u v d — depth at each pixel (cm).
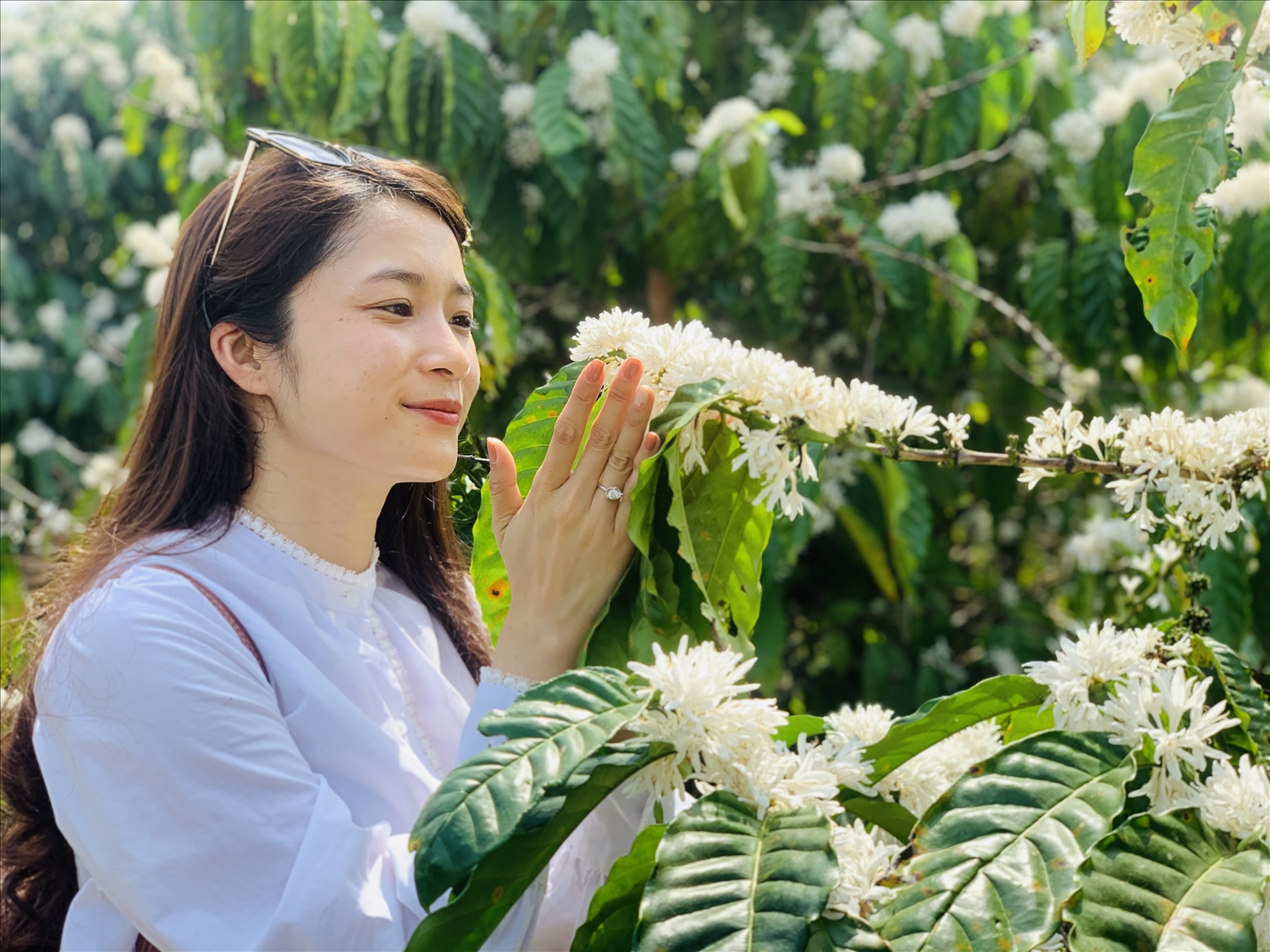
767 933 62
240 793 91
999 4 266
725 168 244
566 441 94
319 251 101
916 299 256
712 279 285
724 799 71
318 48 233
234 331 106
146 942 101
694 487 92
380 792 100
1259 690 89
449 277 104
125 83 354
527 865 75
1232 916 62
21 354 369
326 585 111
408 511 130
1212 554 205
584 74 238
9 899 122
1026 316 273
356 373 99
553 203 254
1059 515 312
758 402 84
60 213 388
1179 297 84
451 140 240
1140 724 73
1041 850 67
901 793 89
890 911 66
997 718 93
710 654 75
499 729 71
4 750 122
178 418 113
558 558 94
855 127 268
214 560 106
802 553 290
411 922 89
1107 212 249
